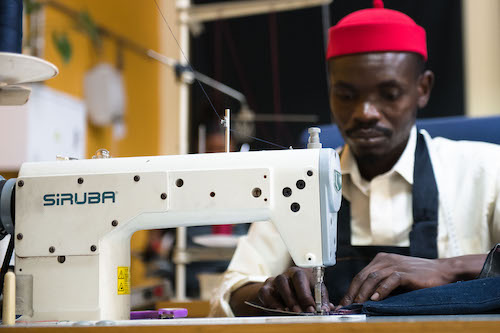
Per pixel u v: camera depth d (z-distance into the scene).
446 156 1.86
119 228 1.19
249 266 1.82
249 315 1.39
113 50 3.86
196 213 1.18
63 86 3.30
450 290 1.11
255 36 4.60
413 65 1.72
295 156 1.18
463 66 4.61
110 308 1.18
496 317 0.98
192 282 2.95
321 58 4.56
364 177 1.86
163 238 3.46
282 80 4.59
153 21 3.50
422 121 2.12
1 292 1.21
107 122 3.66
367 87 1.70
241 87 4.59
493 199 1.77
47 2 3.13
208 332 0.93
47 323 1.11
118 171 1.20
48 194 1.21
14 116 2.71
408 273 1.28
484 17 4.57
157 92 3.99
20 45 1.16
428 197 1.74
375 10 1.77
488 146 1.89
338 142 2.16
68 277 1.18
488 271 1.22
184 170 1.19
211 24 4.54
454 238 1.73
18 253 1.20
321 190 1.16
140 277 3.38
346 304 1.26
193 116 3.61
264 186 1.17
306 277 1.28
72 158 1.29
